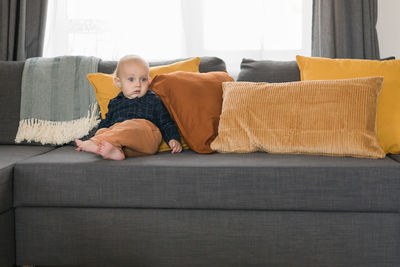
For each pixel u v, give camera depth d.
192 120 1.71
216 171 1.40
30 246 1.49
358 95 1.57
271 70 2.02
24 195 1.47
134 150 1.60
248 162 1.45
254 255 1.42
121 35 2.68
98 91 1.93
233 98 1.69
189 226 1.43
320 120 1.56
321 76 1.87
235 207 1.41
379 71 1.79
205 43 2.69
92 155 1.63
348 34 2.41
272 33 2.62
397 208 1.35
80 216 1.46
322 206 1.38
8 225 1.46
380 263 1.38
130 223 1.45
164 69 1.99
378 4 2.52
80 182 1.44
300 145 1.55
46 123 1.99
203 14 2.67
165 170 1.42
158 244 1.45
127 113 1.79
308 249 1.40
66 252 1.48
